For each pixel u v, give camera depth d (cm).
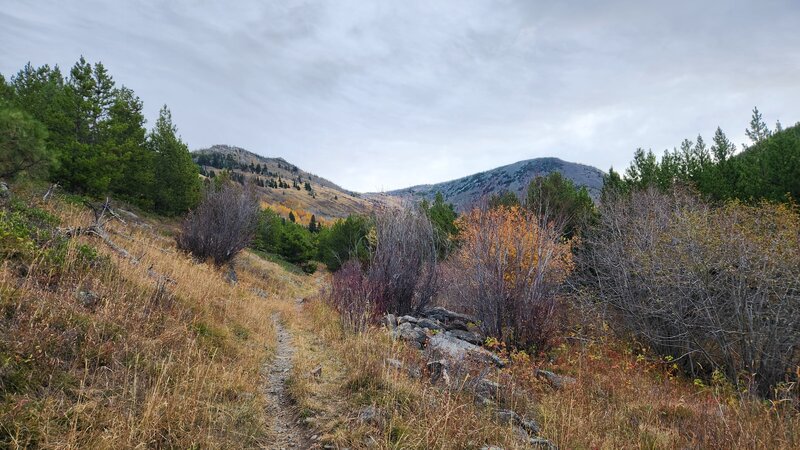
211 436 382
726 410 557
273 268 2548
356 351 688
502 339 841
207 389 471
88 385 393
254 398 504
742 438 443
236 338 736
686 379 905
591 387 659
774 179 1259
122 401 383
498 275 900
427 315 1124
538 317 849
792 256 768
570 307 1181
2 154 888
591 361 835
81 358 422
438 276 1259
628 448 443
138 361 460
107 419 349
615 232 1345
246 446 397
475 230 1042
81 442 314
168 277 883
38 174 984
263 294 1608
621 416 542
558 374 757
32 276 532
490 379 624
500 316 884
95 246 784
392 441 398
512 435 431
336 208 16912
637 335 1114
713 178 1445
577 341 991
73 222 955
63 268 588
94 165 1794
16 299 448
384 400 479
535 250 930
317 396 522
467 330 1022
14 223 640
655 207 1288
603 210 1514
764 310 796
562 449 436
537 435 469
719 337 837
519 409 538
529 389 616
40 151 945
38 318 439
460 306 1273
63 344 421
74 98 1902
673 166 1714
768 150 1342
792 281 765
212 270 1344
